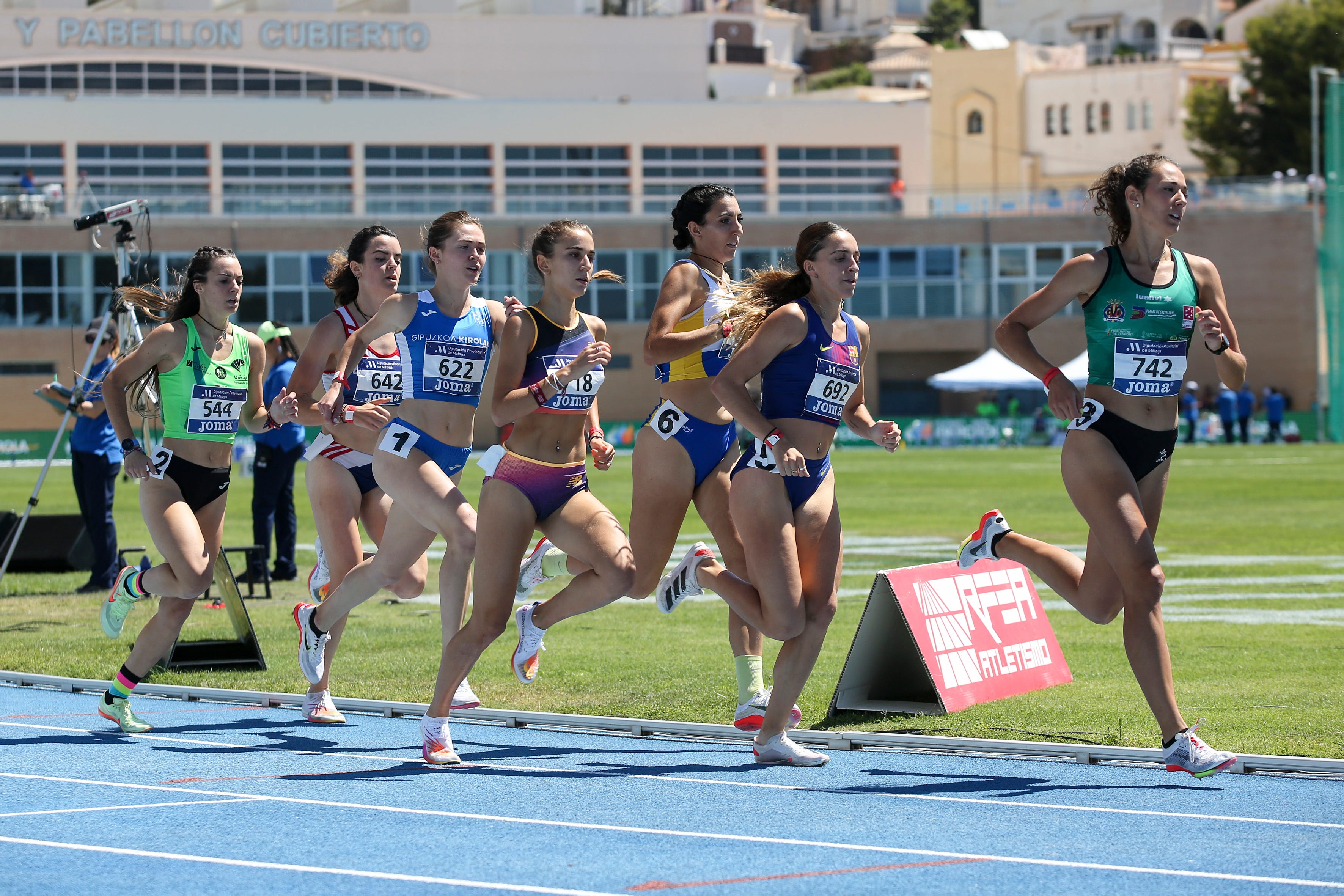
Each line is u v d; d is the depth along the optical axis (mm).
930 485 44406
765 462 9656
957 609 11898
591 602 10148
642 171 95938
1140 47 156375
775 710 9938
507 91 101312
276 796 8805
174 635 11242
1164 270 9531
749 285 9938
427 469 10430
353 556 11914
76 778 9336
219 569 14234
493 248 82000
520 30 101312
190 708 12430
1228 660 14164
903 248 85812
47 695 13055
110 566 19953
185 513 11172
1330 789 9047
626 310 84125
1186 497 38188
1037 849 7484
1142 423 9469
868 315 85875
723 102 96812
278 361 20375
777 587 9625
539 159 94438
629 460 64938
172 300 11922
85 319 78500
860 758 10234
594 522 10070
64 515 22562
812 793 8945
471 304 10680
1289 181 85438
